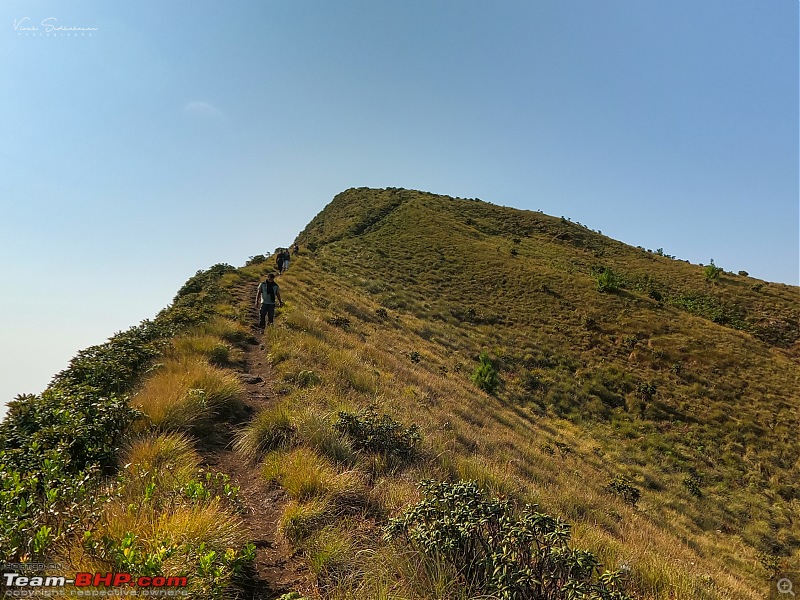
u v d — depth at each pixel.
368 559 3.70
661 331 34.22
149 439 5.15
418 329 28.11
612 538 6.64
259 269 28.39
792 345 35.41
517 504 6.56
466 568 3.52
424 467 6.64
